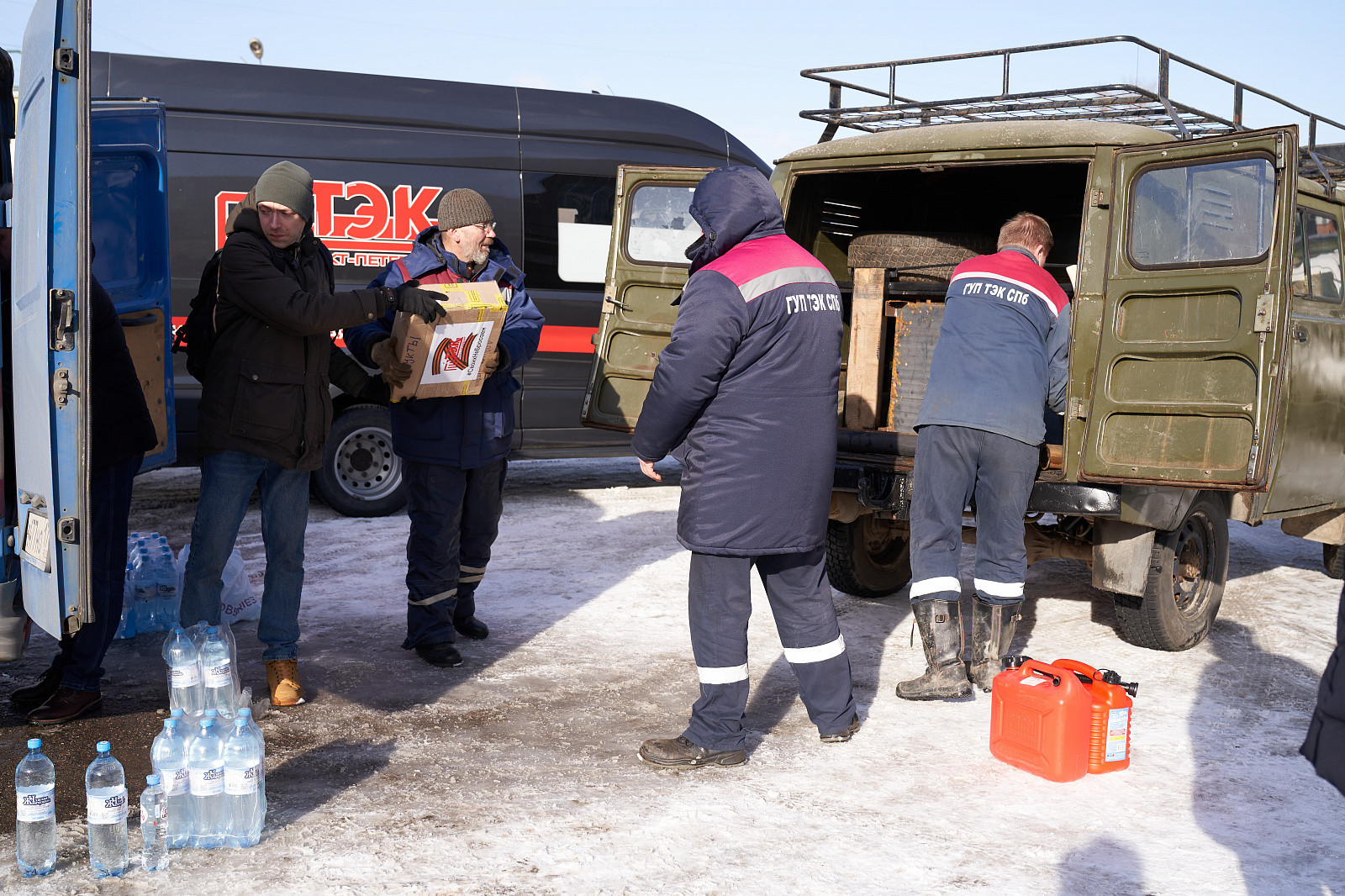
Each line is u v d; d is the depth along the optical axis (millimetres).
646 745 3488
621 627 5082
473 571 4809
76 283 2914
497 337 4234
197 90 7270
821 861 2818
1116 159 4180
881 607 5582
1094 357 4176
